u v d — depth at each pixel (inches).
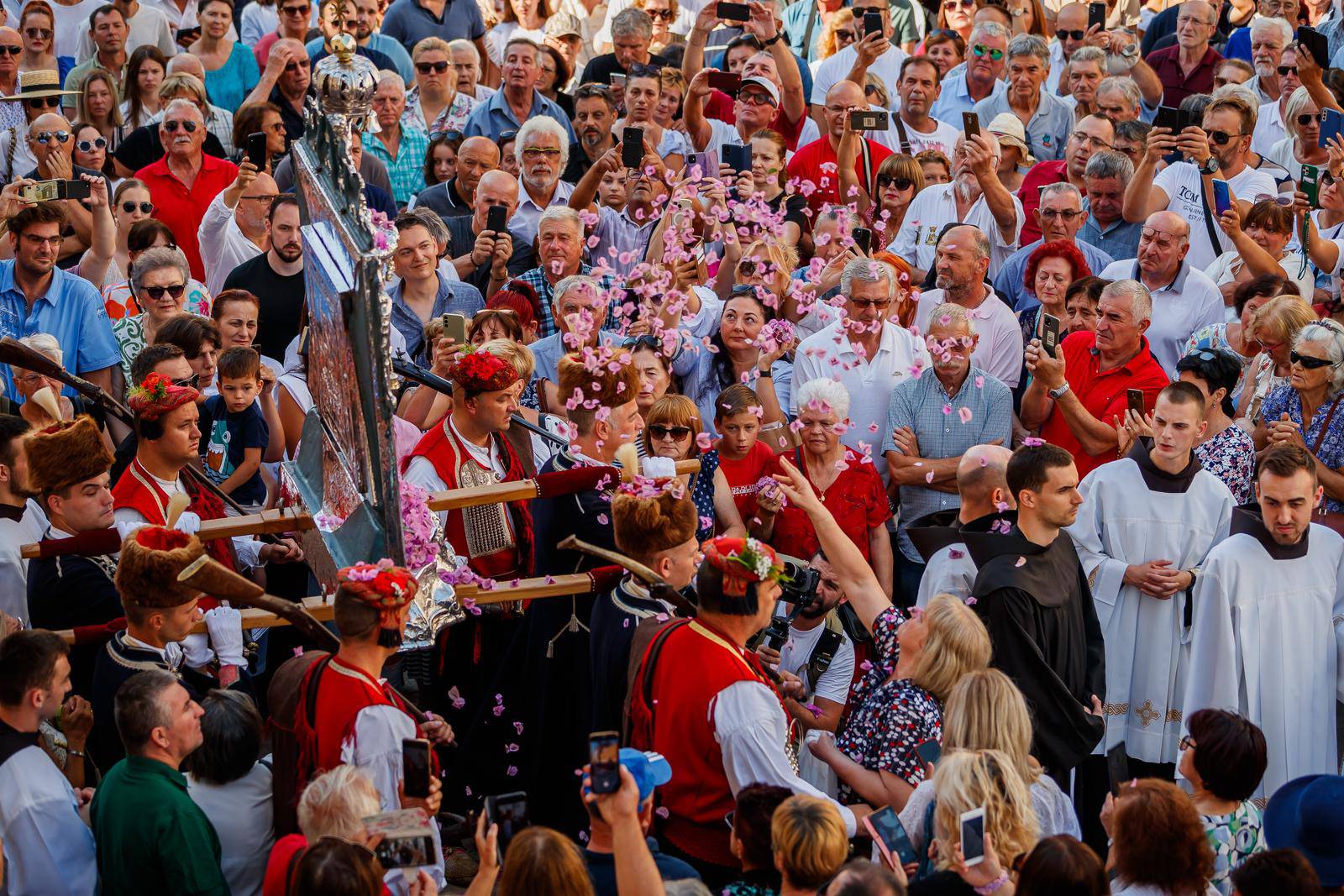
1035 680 546.0
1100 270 885.8
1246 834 470.3
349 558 480.7
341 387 506.6
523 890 363.9
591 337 732.0
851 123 881.5
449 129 1095.6
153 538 484.4
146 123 1077.1
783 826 387.5
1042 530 567.5
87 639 509.4
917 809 450.0
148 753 437.1
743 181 822.5
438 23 1307.8
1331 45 1237.1
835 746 514.3
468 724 627.2
